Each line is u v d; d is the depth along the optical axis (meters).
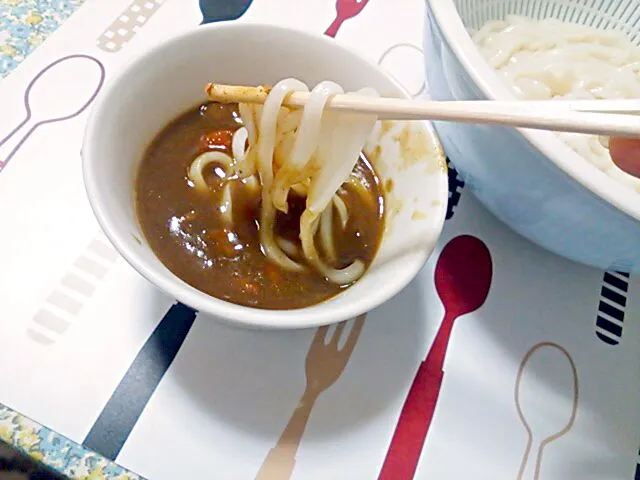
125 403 0.20
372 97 0.18
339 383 0.21
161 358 0.21
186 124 0.23
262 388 0.21
